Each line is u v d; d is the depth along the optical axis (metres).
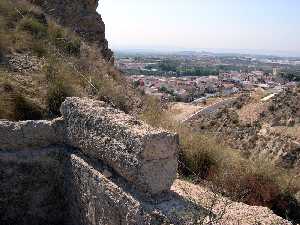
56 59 11.12
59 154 6.64
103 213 5.51
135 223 4.84
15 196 6.58
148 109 10.90
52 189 6.73
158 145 4.90
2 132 6.51
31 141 6.62
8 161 6.46
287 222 5.29
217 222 4.73
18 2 14.18
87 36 16.64
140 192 4.96
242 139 20.12
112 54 17.69
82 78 10.58
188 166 8.45
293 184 9.14
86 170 5.90
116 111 6.02
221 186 7.95
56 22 14.79
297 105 23.03
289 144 17.72
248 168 8.91
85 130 6.00
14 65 10.11
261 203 8.23
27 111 8.31
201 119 23.25
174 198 5.08
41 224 6.77
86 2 17.05
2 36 11.23
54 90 8.89
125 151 5.10
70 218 6.64
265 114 23.30
